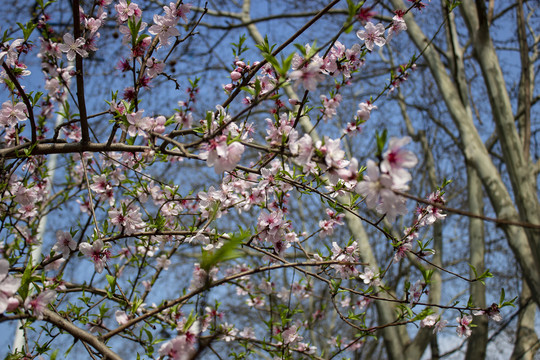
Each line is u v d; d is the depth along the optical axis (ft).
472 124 18.24
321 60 6.18
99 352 5.79
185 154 5.42
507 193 16.30
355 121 8.56
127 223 8.38
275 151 5.46
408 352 18.34
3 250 11.02
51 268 8.46
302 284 14.64
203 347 2.90
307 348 11.17
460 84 20.25
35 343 7.04
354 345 13.19
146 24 7.54
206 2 7.93
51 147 7.47
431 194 8.57
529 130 16.80
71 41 6.85
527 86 17.39
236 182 8.75
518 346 20.48
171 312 8.43
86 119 7.13
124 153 8.95
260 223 7.86
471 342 18.66
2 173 8.26
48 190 12.87
